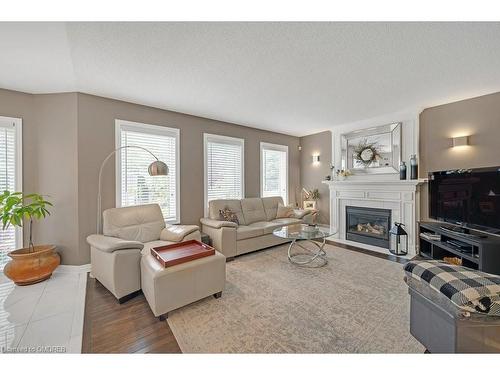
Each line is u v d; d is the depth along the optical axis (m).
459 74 2.54
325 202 5.29
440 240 2.95
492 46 2.00
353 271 2.92
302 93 3.07
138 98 3.20
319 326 1.80
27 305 2.13
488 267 2.30
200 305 2.12
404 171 3.72
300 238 3.10
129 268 2.25
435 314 1.42
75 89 2.86
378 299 2.21
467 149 3.25
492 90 2.97
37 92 2.88
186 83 2.74
